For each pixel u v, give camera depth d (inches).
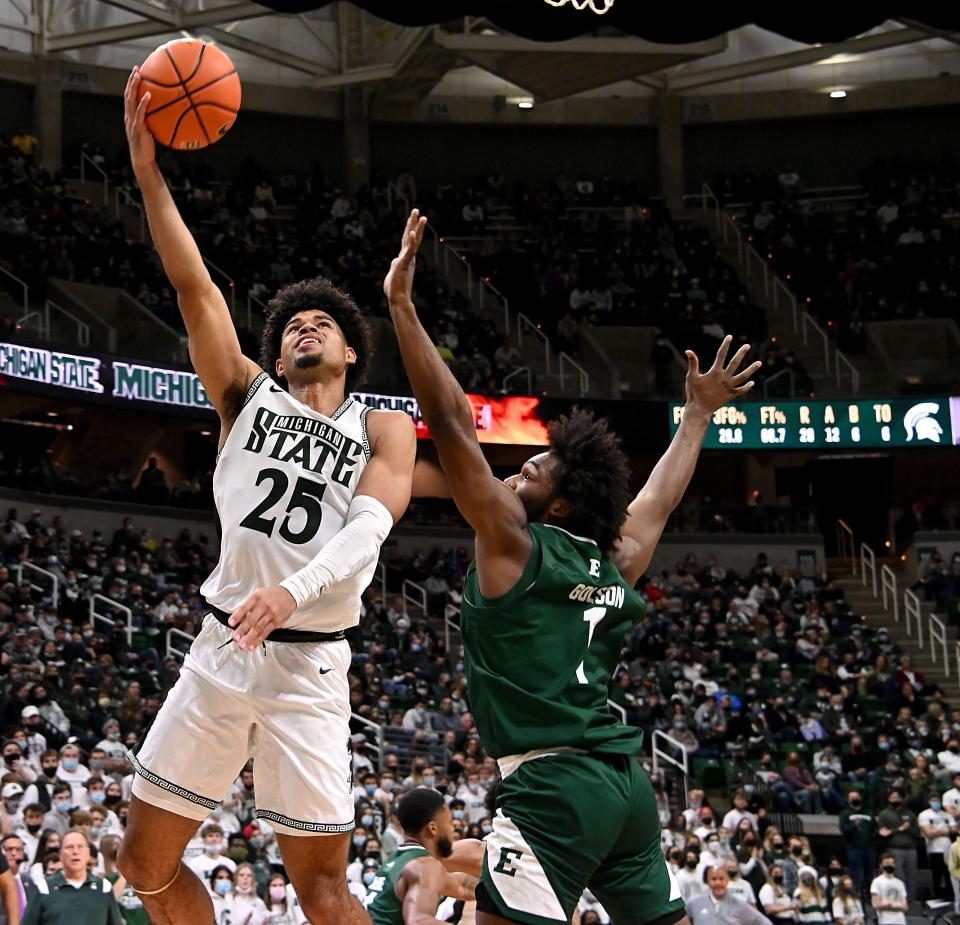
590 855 141.9
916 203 1390.3
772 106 1453.0
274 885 471.5
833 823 741.3
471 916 228.7
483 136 1457.9
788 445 1162.0
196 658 153.6
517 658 146.5
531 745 144.0
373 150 1432.1
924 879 711.7
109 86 1295.5
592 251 1363.2
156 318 1019.3
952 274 1327.5
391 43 1339.8
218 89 157.6
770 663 928.9
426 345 146.1
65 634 698.8
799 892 606.9
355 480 156.9
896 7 892.0
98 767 546.0
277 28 1341.0
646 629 953.5
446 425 145.7
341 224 1310.3
